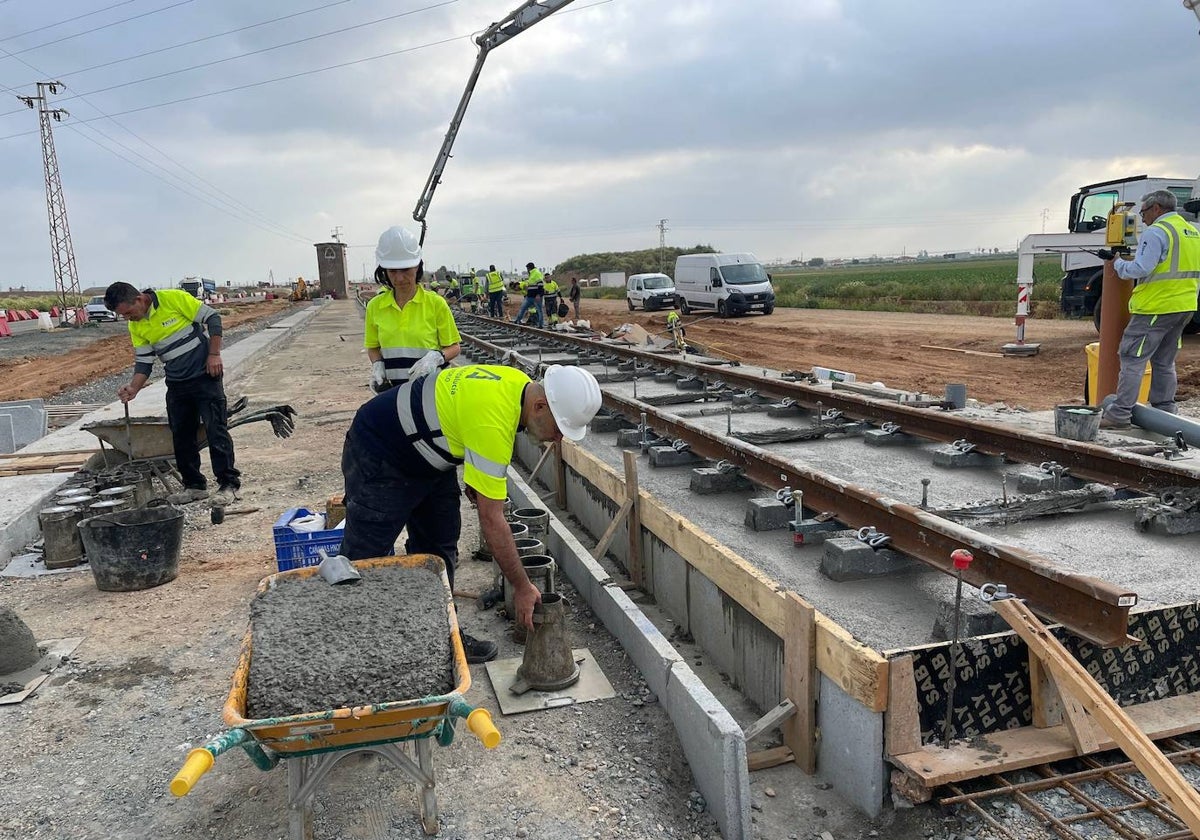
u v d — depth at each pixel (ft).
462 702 8.11
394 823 9.62
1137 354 22.43
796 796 9.96
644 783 10.31
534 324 75.20
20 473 24.38
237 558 18.62
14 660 13.24
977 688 9.55
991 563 11.01
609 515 18.49
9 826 9.82
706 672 13.29
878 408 22.65
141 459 22.62
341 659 8.83
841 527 14.48
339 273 217.77
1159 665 10.12
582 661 13.29
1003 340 53.21
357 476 11.68
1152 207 22.18
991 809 8.96
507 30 66.69
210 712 12.21
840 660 9.53
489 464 10.18
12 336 105.60
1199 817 6.99
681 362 34.96
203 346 21.61
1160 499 14.47
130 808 10.11
